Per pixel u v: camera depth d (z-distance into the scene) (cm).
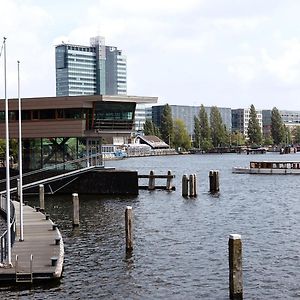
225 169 15712
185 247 4519
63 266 3744
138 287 3378
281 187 9962
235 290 3120
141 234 5103
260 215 6391
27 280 3319
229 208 7000
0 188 8175
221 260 4056
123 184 8125
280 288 3375
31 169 8400
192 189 8162
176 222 5847
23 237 4341
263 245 4603
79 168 8206
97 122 8081
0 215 6181
